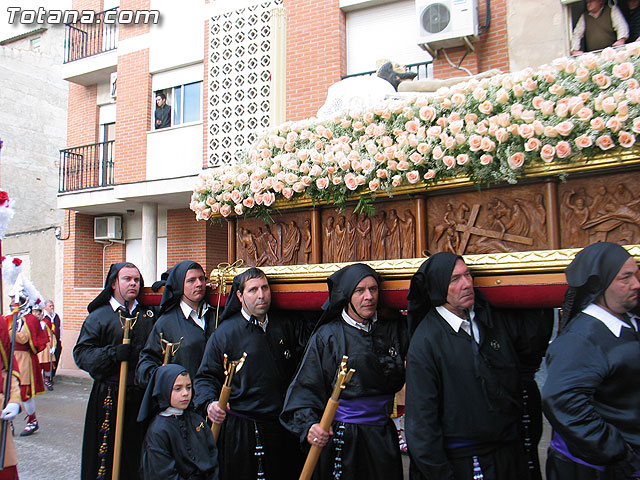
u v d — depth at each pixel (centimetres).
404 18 891
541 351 298
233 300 360
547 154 251
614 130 238
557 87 255
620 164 247
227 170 379
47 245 1366
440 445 255
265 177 352
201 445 322
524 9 715
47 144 1838
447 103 288
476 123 278
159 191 1077
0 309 384
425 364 263
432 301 268
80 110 1355
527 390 327
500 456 259
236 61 995
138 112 1174
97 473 417
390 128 310
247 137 976
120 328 440
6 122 1734
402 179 300
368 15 917
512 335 288
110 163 1280
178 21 1135
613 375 219
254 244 380
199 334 399
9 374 372
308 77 930
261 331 355
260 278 342
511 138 265
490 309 271
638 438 216
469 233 292
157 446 311
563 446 242
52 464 611
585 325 227
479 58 788
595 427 210
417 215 307
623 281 220
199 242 1179
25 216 1753
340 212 336
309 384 304
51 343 1037
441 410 265
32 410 737
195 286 397
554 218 266
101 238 1287
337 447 288
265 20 972
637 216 248
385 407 298
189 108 1133
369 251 327
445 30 754
